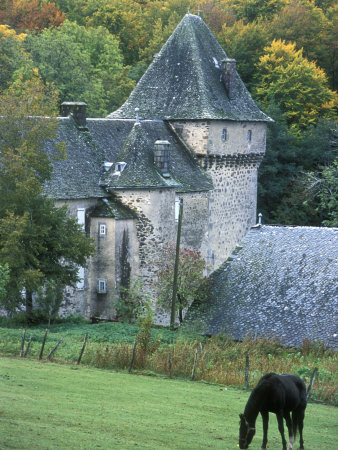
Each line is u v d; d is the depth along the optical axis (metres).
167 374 36.59
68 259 54.44
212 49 80.50
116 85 110.00
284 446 21.12
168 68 78.50
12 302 50.09
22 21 120.00
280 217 101.31
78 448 20.25
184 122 75.81
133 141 65.88
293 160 105.56
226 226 79.69
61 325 52.69
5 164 51.25
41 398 26.78
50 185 59.69
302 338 47.97
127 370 36.78
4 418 22.77
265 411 21.38
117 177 64.19
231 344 45.66
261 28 123.00
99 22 128.00
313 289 51.44
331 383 36.09
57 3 132.00
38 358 38.03
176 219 70.25
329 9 135.62
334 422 28.59
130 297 62.84
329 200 99.06
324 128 107.12
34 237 49.91
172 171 71.12
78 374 33.56
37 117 53.19
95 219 63.09
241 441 21.12
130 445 21.23
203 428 24.69
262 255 55.03
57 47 97.06
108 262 63.09
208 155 75.25
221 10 135.00
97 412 25.34
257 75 115.00
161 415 26.19
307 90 111.75
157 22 129.62
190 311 52.66
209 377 36.12
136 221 64.69
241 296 52.66
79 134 65.88
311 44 127.00
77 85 97.19
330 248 54.00
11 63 92.06
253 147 82.88
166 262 60.62
